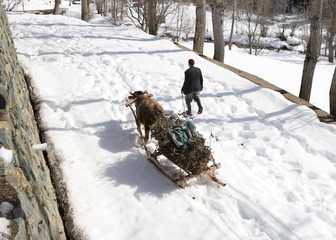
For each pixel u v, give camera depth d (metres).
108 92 9.70
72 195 5.80
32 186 3.38
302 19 54.62
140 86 10.31
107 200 5.71
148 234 4.99
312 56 10.78
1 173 2.57
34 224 2.86
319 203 5.63
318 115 8.55
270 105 9.08
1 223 2.43
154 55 13.24
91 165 6.62
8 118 3.17
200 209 5.41
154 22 21.02
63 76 10.58
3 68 4.20
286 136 7.66
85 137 7.52
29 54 12.67
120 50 13.68
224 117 8.66
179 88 10.24
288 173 6.45
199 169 5.86
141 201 5.64
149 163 6.66
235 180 6.21
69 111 8.59
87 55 12.85
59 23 19.88
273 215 5.30
